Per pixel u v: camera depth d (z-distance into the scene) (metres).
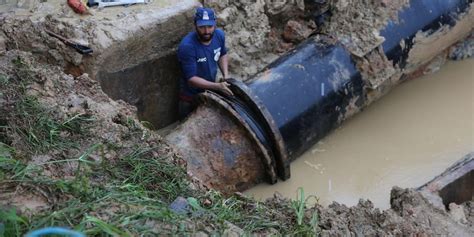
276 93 5.63
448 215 4.59
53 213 2.97
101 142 3.97
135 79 5.91
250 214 3.76
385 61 6.31
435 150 6.18
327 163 5.96
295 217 3.89
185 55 5.83
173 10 5.93
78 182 3.37
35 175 3.34
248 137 5.32
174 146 5.06
